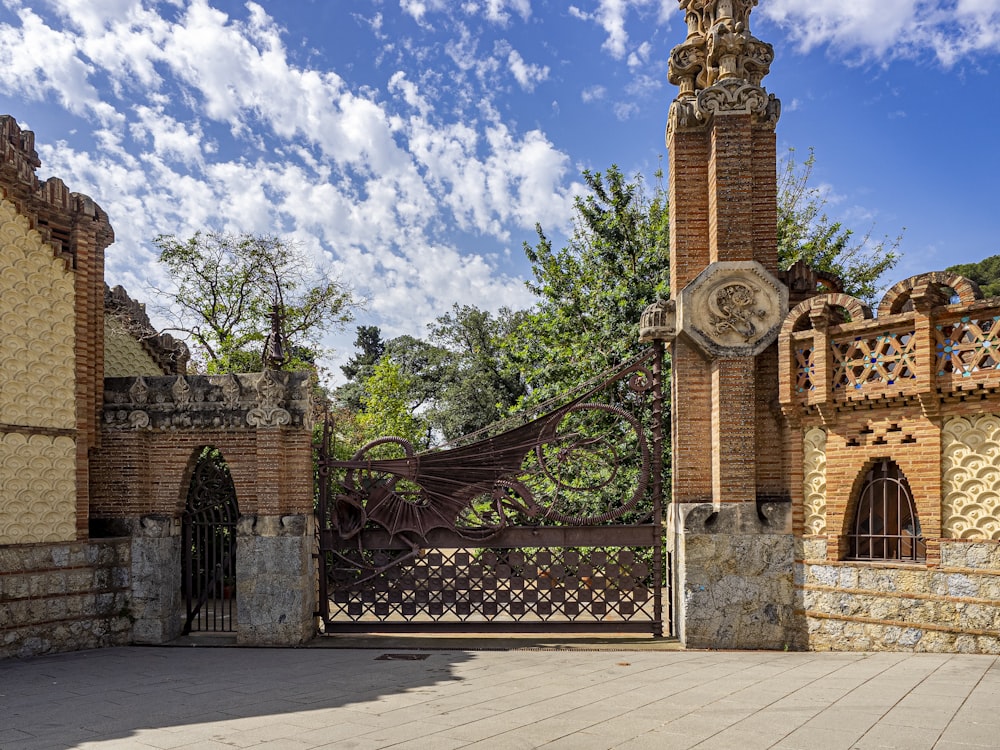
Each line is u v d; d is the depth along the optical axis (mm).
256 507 12438
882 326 10078
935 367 9523
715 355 11500
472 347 57156
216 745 6594
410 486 13539
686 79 12398
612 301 21484
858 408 10453
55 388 11781
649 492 18562
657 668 9945
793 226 26969
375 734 6848
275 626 12172
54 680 9656
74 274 12172
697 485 11758
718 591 11328
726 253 11578
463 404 46562
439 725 7125
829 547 10711
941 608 9500
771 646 11148
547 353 22172
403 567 12812
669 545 12414
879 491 10531
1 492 11016
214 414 12477
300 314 28641
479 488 12758
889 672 8617
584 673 9734
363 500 12961
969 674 8203
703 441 11797
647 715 7309
